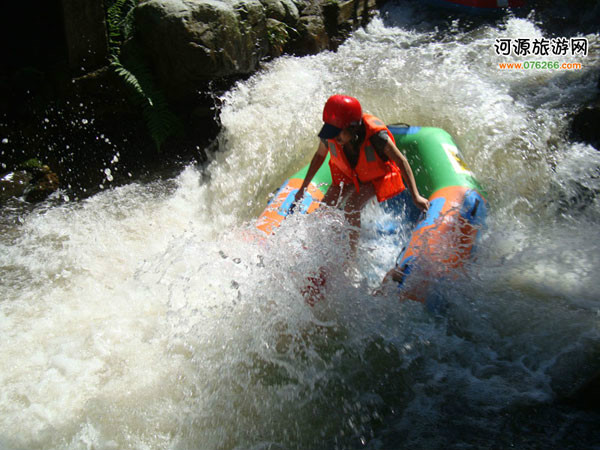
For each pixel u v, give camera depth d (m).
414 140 4.92
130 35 6.30
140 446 3.26
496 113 5.64
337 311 3.84
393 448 3.03
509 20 7.93
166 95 6.51
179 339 3.94
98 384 3.67
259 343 3.78
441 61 6.74
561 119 5.45
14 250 5.20
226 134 6.23
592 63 6.37
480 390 3.25
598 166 4.96
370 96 6.21
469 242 4.00
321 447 3.12
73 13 5.94
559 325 3.54
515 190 4.97
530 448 2.87
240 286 4.14
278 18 7.16
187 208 5.76
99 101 6.36
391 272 3.86
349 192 4.41
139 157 6.48
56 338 4.08
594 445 2.82
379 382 3.43
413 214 4.59
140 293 4.42
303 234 4.15
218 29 6.05
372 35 7.88
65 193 6.07
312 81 6.62
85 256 5.05
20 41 6.69
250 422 3.32
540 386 3.21
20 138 6.30
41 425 3.41
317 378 3.51
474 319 3.66
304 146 5.95
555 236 4.34
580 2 7.88
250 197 5.77
